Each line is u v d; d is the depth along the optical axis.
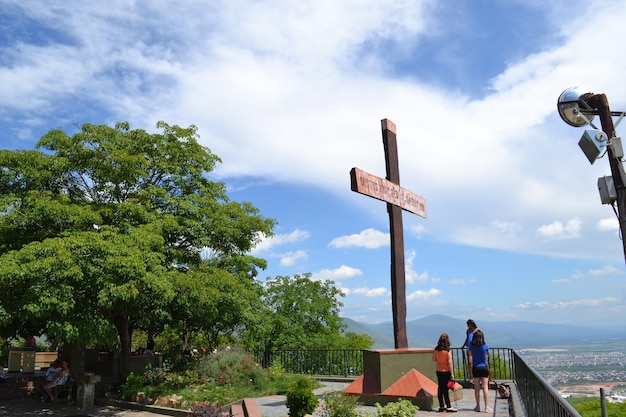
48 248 12.82
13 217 14.69
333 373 19.44
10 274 12.21
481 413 10.59
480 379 10.90
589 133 8.18
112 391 17.05
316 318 27.80
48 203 14.42
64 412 14.96
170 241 18.02
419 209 15.14
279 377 17.11
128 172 16.23
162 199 17.38
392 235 13.58
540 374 6.61
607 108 8.42
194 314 18.14
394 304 13.34
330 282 28.84
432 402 11.30
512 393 12.21
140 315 17.03
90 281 13.67
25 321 17.39
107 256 13.52
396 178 14.13
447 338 11.16
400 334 13.18
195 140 18.80
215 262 19.45
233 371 16.19
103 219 16.08
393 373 12.45
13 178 15.68
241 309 18.72
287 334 26.64
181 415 13.57
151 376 16.58
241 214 19.41
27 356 21.53
